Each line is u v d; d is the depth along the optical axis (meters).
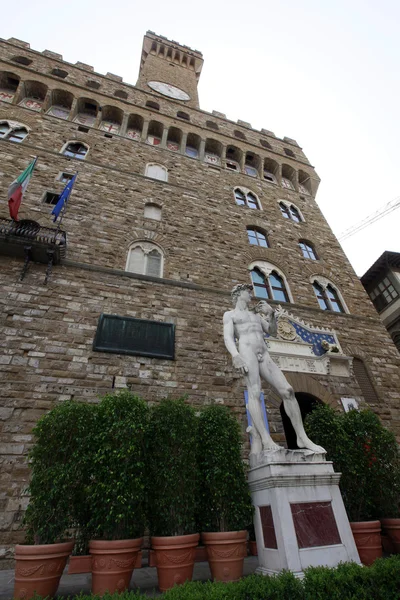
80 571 4.72
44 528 4.55
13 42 21.64
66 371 9.01
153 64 30.78
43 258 10.81
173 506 5.09
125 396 5.73
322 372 12.25
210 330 11.63
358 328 14.97
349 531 5.11
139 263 13.00
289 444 13.01
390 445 7.05
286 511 4.88
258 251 16.25
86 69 23.33
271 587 3.52
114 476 4.85
